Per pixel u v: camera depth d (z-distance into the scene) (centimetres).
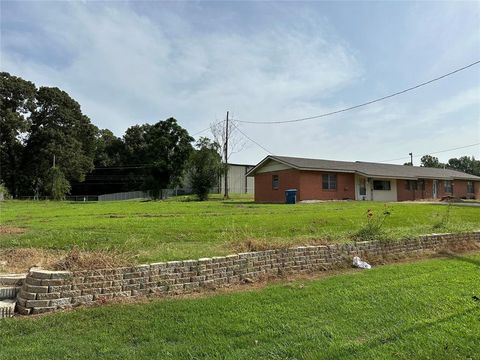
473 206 1916
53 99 4888
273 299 494
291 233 932
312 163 2666
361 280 599
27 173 4866
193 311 444
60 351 339
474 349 351
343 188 2716
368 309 455
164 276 518
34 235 806
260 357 330
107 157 6294
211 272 558
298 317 427
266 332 385
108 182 6259
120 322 407
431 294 516
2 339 364
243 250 652
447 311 449
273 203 2427
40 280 438
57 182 3981
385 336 376
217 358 328
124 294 488
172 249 667
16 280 507
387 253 795
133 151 6153
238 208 1794
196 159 3234
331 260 705
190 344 356
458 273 648
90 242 721
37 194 4656
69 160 4853
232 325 401
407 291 531
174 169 4934
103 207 1955
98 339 365
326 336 376
